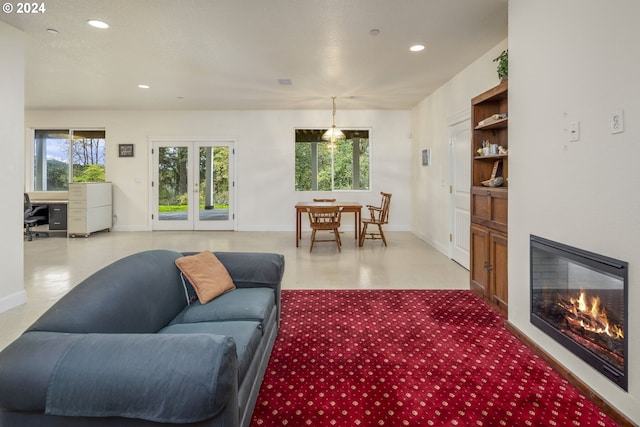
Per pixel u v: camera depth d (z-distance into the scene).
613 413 1.67
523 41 2.50
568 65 2.02
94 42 3.89
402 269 4.56
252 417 1.68
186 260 2.24
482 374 2.07
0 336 2.61
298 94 6.23
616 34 1.68
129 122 7.71
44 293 3.59
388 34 3.68
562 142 2.08
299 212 6.37
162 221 7.86
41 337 1.16
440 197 5.72
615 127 1.69
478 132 3.51
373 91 6.03
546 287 2.30
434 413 1.72
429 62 4.49
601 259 1.78
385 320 2.88
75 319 1.31
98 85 5.66
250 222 7.86
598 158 1.81
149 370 1.03
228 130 7.72
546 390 1.91
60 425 1.09
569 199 2.03
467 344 2.46
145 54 4.27
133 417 1.03
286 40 3.83
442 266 4.72
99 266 4.64
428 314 3.01
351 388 1.93
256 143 7.74
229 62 4.55
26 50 4.12
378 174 7.77
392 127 7.73
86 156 7.80
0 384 1.04
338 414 1.71
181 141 7.75
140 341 1.12
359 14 3.24
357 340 2.52
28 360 1.06
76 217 6.95
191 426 1.07
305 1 2.99
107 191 7.60
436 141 5.92
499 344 2.46
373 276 4.23
